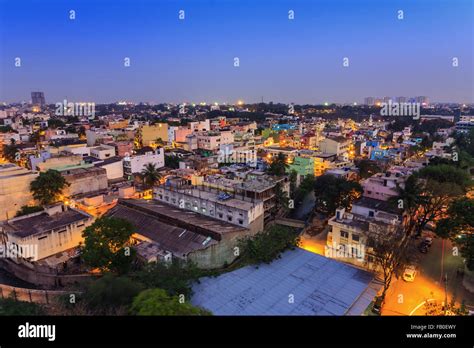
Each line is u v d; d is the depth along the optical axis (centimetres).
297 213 7231
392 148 11775
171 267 3534
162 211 5272
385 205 5462
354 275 3922
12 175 6006
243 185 6122
